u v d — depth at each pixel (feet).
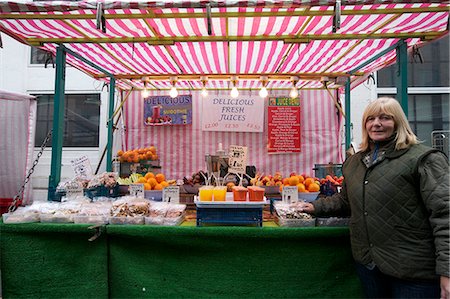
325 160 15.42
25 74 16.06
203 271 6.55
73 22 7.99
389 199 5.04
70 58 10.84
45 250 6.66
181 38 8.82
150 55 10.77
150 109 15.65
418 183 4.92
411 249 4.89
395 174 5.03
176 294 6.52
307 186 8.62
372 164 5.37
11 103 13.37
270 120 15.46
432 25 8.07
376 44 9.59
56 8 6.25
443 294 4.47
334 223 6.56
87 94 15.99
